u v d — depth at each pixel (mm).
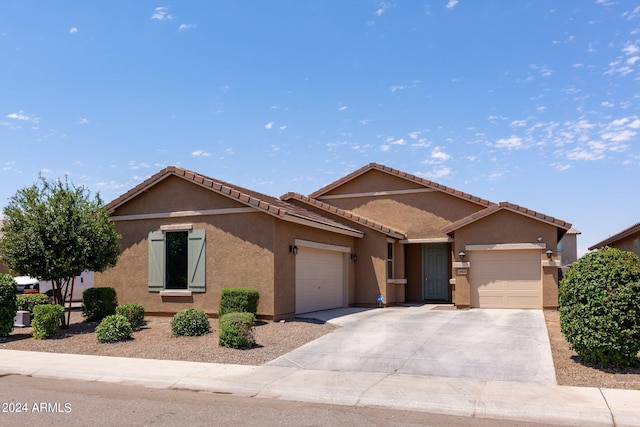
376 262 22594
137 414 7953
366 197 25203
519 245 19844
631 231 22297
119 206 18750
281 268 17000
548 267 19562
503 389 9266
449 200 23938
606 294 10352
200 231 17562
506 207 19875
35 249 15508
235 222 17141
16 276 23703
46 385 9969
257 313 16562
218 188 17078
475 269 20484
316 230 19422
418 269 25250
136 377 10383
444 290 24844
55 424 7422
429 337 13875
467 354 11938
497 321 16453
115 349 13062
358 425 7520
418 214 24312
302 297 18547
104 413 7996
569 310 10922
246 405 8578
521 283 19969
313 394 9188
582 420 7820
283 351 12453
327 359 11664
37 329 14516
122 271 18688
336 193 25766
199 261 17469
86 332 15344
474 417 7992
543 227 19719
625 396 8773
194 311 14688
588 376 10055
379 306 22125
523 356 11664
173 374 10516
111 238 16688
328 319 17219
